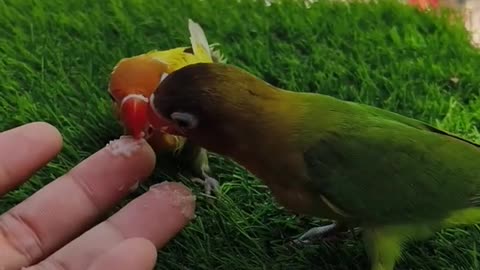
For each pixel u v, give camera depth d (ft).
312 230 0.83
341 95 1.03
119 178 0.75
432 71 1.09
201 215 0.85
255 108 0.67
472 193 0.72
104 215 0.76
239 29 1.20
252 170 0.72
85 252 0.69
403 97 1.03
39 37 1.16
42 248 0.72
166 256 0.80
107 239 0.69
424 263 0.79
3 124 0.97
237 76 0.67
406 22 1.23
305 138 0.69
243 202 0.88
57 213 0.73
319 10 1.26
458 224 0.74
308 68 1.09
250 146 0.68
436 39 1.17
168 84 0.67
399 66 1.10
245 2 1.29
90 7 1.27
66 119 0.97
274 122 0.68
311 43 1.16
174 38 1.17
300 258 0.80
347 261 0.80
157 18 1.23
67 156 0.91
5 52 1.12
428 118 1.00
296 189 0.71
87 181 0.74
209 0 1.30
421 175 0.70
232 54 1.12
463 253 0.80
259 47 1.14
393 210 0.70
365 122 0.71
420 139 0.71
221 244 0.82
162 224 0.72
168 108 0.67
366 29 1.21
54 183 0.74
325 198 0.70
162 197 0.73
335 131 0.69
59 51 1.12
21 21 1.21
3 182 0.73
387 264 0.73
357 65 1.09
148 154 0.75
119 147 0.75
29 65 1.09
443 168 0.71
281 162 0.69
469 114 1.00
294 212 0.77
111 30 1.20
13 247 0.71
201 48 0.92
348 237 0.83
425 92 1.05
